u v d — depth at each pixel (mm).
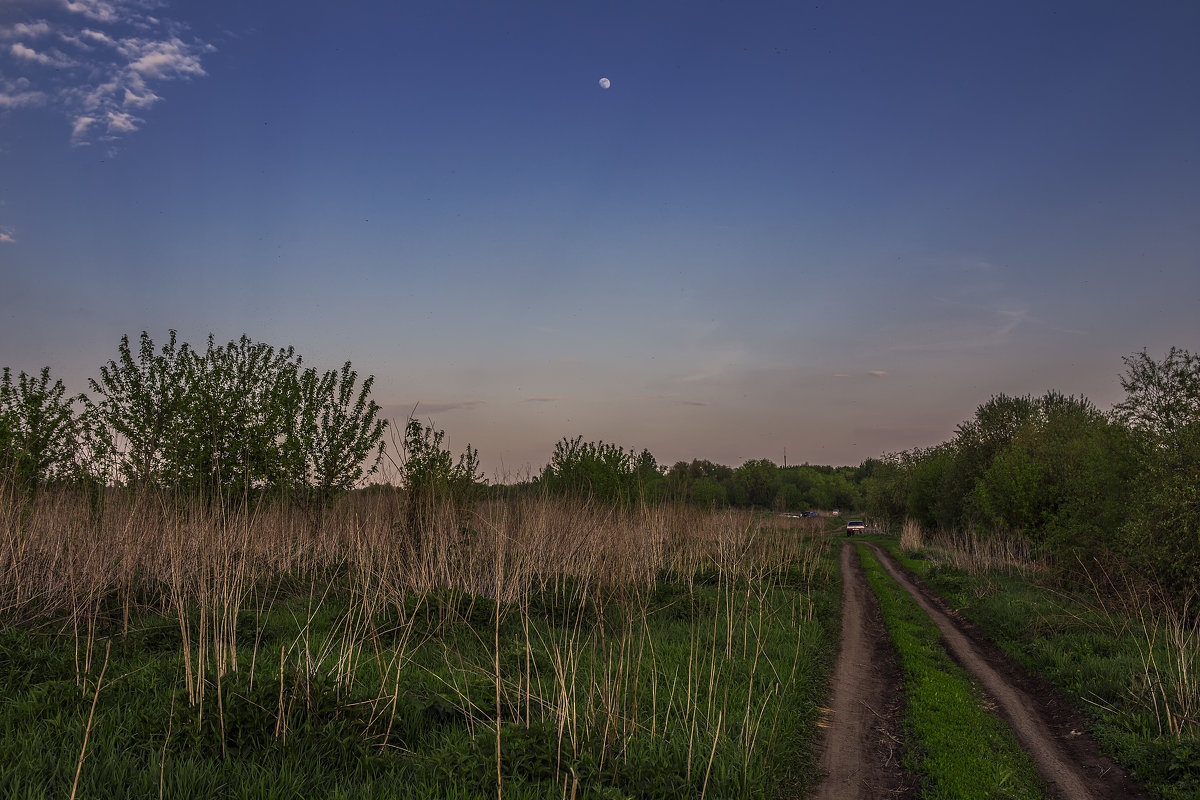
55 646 8031
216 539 8891
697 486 24500
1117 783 6965
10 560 9328
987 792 6504
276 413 16125
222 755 5441
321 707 6227
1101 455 17812
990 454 35812
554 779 5383
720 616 12742
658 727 6922
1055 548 19484
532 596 11828
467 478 14844
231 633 7648
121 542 9969
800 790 6449
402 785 5266
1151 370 15750
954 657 12383
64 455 11000
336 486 16844
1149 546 14383
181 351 16625
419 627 9703
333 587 12000
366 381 17562
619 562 10547
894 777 6859
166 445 12516
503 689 7199
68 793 4613
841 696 9531
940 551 29453
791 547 21484
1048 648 11617
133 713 6004
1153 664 9508
